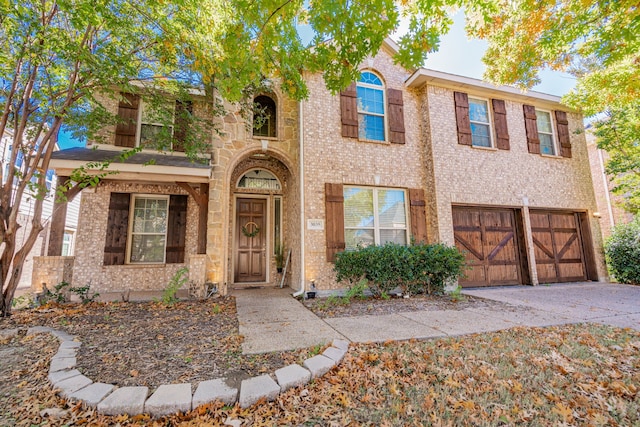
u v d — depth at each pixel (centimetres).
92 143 741
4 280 479
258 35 339
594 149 1303
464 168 818
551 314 505
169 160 711
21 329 399
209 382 256
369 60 818
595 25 449
